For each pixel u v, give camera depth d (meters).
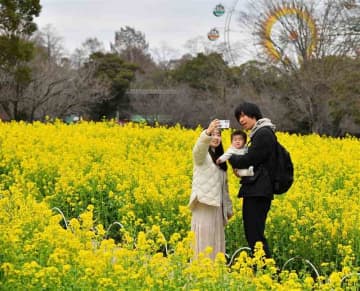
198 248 9.84
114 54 68.25
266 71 46.69
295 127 45.56
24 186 13.91
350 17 39.69
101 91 55.50
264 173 9.77
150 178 13.70
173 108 58.28
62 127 23.73
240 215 11.10
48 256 7.87
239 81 51.44
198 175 9.83
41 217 9.48
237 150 10.12
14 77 47.72
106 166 14.91
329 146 21.66
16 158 16.48
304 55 42.19
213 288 7.14
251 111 9.88
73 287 7.14
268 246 10.21
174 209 11.95
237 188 13.02
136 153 18.33
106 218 12.66
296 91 42.50
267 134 9.75
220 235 9.98
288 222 10.88
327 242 10.32
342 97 39.59
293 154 18.06
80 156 16.50
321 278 7.57
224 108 50.69
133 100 62.72
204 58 61.75
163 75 71.38
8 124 24.02
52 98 51.97
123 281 7.14
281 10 42.75
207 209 9.88
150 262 7.56
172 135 22.17
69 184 13.70
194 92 59.47
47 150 17.61
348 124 44.09
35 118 52.38
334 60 40.78
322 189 13.33
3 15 46.44
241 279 7.37
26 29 47.84
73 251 7.95
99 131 22.73
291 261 10.51
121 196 12.81
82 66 65.00
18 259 7.67
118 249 8.47
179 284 7.26
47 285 7.14
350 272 8.47
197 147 9.64
